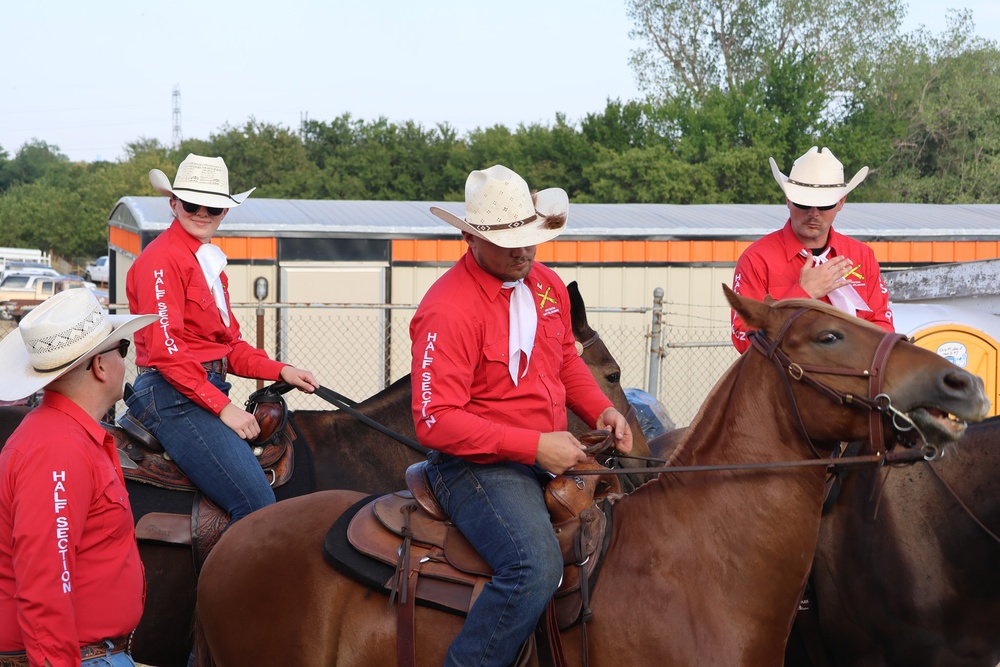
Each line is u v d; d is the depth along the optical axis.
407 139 43.75
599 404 3.23
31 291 27.38
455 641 2.76
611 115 35.56
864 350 2.66
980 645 3.46
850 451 3.51
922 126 38.34
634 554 2.86
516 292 2.90
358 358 11.12
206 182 4.07
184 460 3.87
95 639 2.67
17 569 2.51
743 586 2.77
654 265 11.85
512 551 2.72
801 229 4.18
